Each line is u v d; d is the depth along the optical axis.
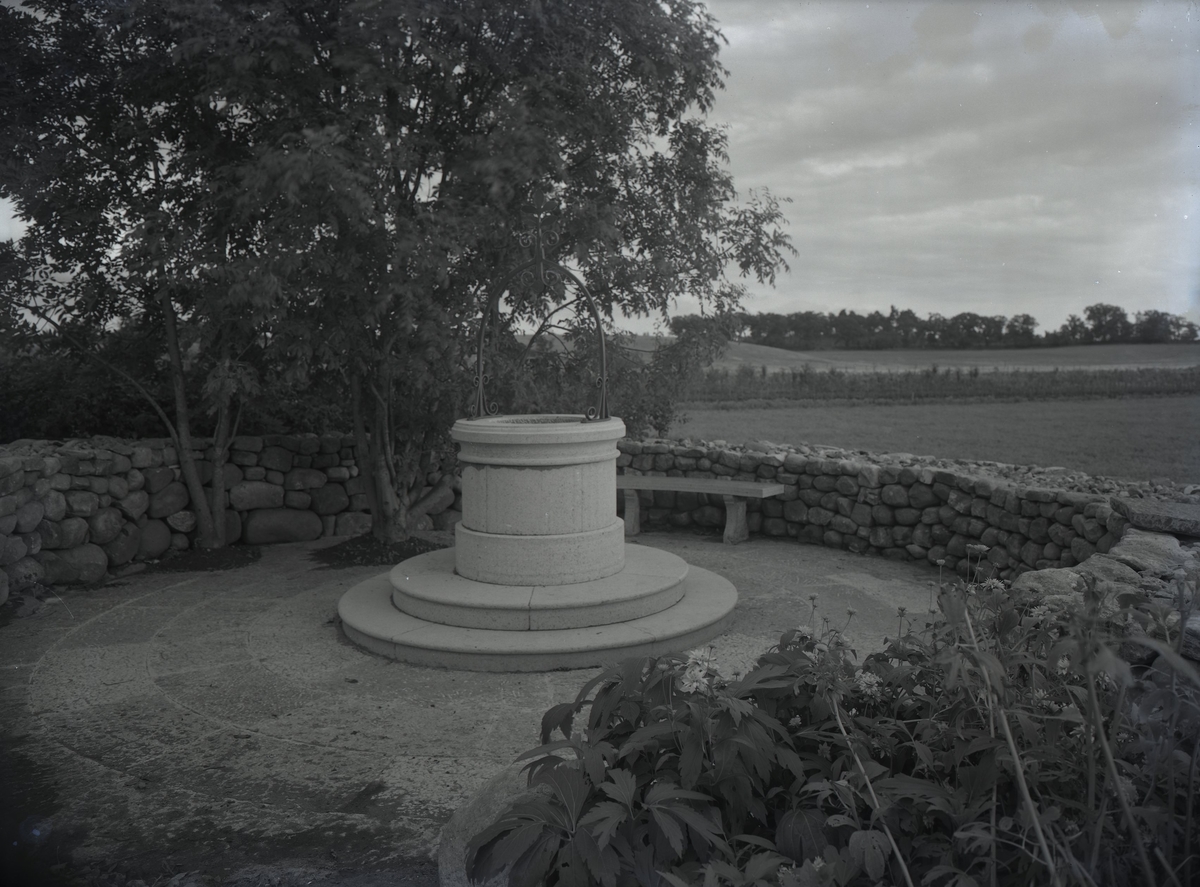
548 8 5.59
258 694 3.80
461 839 1.92
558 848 1.57
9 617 4.98
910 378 15.09
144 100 5.80
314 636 4.66
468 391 6.14
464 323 5.96
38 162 5.52
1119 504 4.40
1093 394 14.63
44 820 2.66
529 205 5.84
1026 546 5.31
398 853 2.46
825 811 1.70
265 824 2.64
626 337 6.90
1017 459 10.65
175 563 6.27
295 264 5.10
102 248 6.02
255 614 5.08
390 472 6.63
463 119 6.16
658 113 6.41
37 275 5.91
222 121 6.06
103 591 5.58
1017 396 14.67
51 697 3.76
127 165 5.88
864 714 1.90
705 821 1.50
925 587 5.55
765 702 1.86
